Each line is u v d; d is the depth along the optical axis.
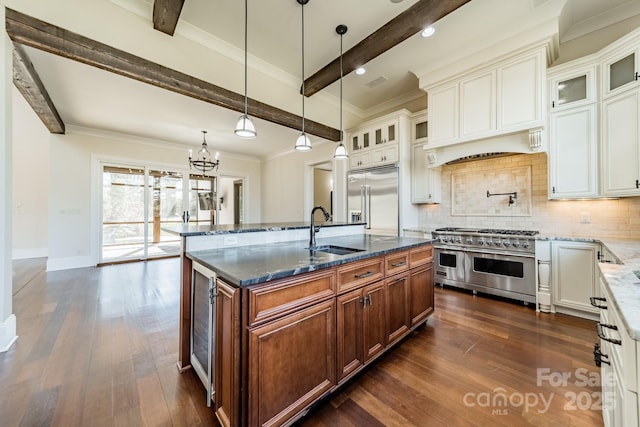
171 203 6.21
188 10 2.48
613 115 2.44
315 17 2.59
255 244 2.21
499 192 3.54
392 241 2.47
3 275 2.05
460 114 3.23
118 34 2.42
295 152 6.53
